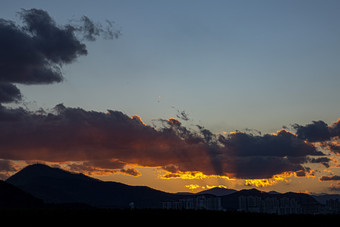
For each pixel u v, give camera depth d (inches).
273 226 6530.5
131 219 6171.3
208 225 6274.6
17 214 5664.4
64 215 5905.5
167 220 6318.9
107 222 5821.9
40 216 5674.2
